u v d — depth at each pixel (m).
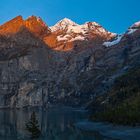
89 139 132.50
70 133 153.00
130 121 155.38
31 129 115.44
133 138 129.88
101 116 189.12
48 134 148.62
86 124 185.88
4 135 151.62
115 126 159.25
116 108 189.50
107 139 131.62
